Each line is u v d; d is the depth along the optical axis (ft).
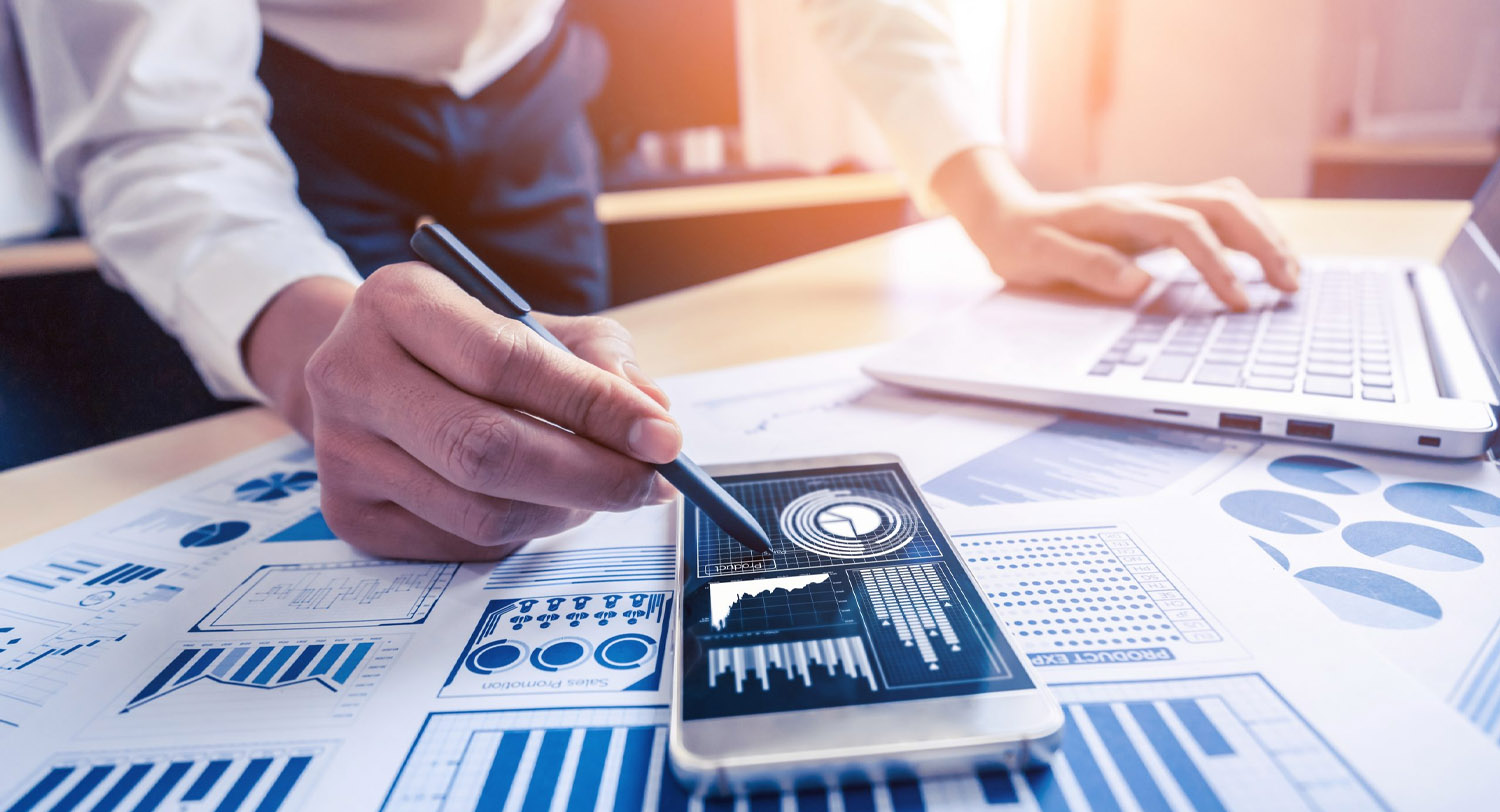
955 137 2.38
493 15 2.41
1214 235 1.84
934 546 0.94
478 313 0.95
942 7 2.65
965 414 1.43
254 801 0.65
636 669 0.80
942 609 0.81
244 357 1.42
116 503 1.26
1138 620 0.81
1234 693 0.70
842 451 1.29
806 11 2.82
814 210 6.52
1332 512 1.02
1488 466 1.13
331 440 1.02
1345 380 1.32
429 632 0.88
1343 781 0.61
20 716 0.77
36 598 0.99
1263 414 1.24
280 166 1.80
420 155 2.77
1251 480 1.12
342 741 0.71
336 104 2.54
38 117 1.79
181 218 1.49
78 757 0.71
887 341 1.89
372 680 0.80
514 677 0.79
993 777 0.64
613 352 1.08
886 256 2.80
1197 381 1.36
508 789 0.65
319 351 1.00
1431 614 0.81
